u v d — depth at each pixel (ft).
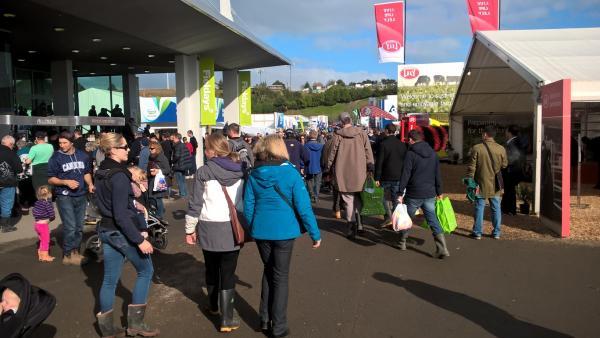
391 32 74.79
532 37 44.09
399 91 124.16
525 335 14.25
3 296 11.75
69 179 22.52
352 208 26.73
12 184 30.27
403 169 23.02
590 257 22.38
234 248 14.48
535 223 30.01
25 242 27.76
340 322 15.35
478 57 48.78
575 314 15.75
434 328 14.82
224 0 63.98
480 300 17.10
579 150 36.63
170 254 24.44
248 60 78.54
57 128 58.95
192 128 67.72
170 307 17.04
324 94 406.00
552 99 27.68
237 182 14.67
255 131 130.00
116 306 17.21
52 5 40.19
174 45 58.80
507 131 32.91
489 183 25.94
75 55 65.05
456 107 73.20
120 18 45.34
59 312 16.70
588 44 39.96
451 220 22.68
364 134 26.81
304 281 19.48
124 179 13.78
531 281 19.11
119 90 85.92
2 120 37.83
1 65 48.70
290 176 14.12
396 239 26.71
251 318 15.98
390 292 18.04
